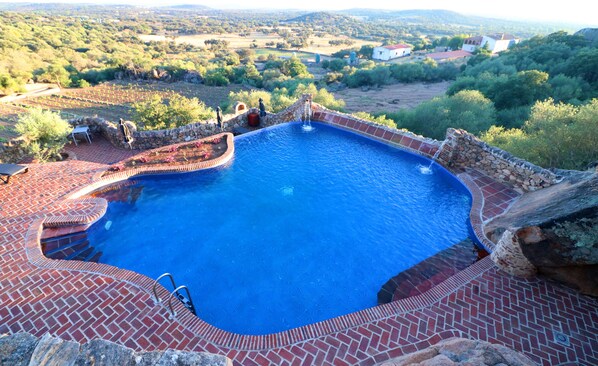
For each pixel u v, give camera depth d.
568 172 9.81
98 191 12.16
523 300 6.80
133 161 14.18
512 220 8.61
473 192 11.42
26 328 6.23
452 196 12.04
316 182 13.19
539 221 6.52
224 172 13.94
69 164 13.76
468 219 10.49
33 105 57.81
